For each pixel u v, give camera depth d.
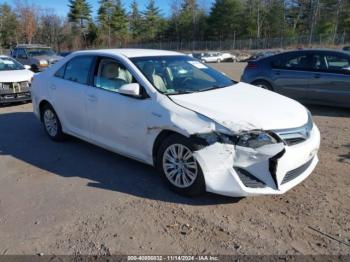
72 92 5.42
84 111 5.24
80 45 72.75
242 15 72.19
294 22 70.19
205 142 3.67
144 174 4.69
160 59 4.99
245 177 3.67
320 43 55.56
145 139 4.33
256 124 3.66
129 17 84.38
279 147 3.59
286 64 8.73
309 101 8.50
